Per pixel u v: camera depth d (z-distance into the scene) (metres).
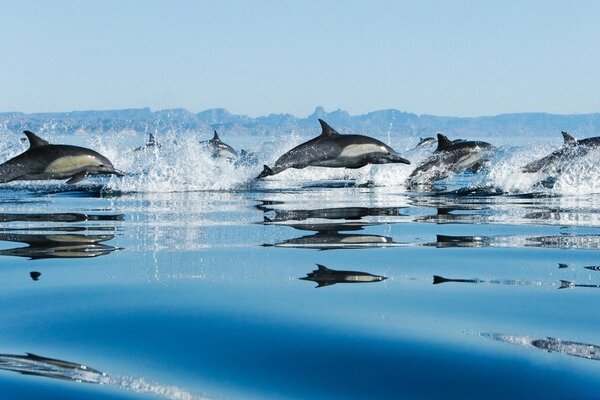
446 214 15.98
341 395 5.08
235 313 7.29
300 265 9.77
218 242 11.78
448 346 6.14
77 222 14.62
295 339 6.41
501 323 6.85
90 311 7.41
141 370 5.61
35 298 7.96
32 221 14.80
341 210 16.95
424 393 5.09
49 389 5.17
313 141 24.50
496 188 23.25
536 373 5.40
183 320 7.05
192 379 5.41
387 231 13.13
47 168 22.44
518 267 9.64
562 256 10.45
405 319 7.03
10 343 6.32
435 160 27.89
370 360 5.82
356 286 8.51
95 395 5.06
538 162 24.89
